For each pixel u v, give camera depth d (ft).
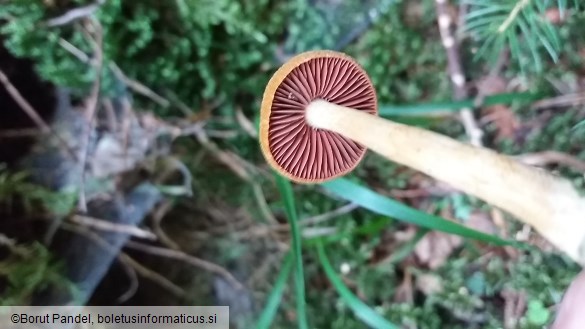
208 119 0.50
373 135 0.36
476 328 0.47
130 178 0.49
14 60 0.46
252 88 0.50
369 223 0.47
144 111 0.49
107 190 0.48
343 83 0.41
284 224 0.50
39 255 0.44
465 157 0.32
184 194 0.50
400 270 0.49
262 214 0.50
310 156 0.42
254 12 0.47
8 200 0.45
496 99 0.44
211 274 0.49
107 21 0.44
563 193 0.29
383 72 0.50
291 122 0.40
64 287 0.45
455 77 0.49
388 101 0.50
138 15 0.45
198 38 0.47
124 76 0.47
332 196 0.50
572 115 0.48
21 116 0.47
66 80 0.46
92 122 0.47
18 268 0.44
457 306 0.46
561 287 0.44
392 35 0.49
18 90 0.47
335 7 0.49
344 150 0.43
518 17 0.40
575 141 0.48
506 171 0.30
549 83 0.49
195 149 0.50
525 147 0.49
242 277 0.50
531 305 0.45
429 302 0.47
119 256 0.48
